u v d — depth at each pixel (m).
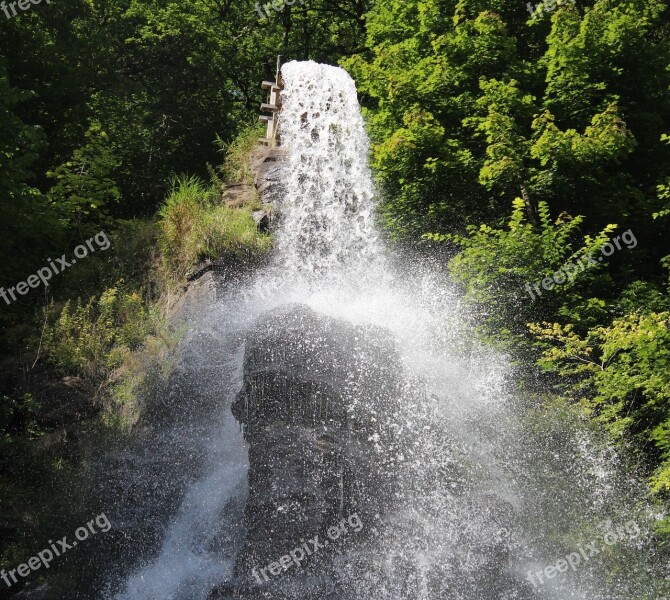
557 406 11.70
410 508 10.02
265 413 10.07
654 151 14.91
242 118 25.53
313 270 15.42
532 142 13.82
